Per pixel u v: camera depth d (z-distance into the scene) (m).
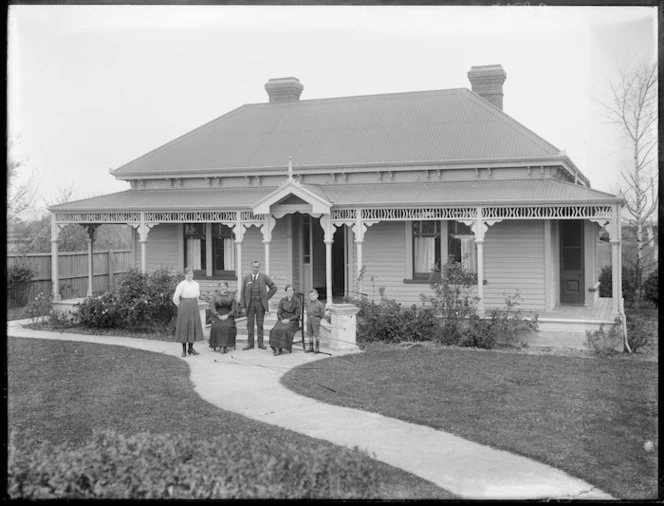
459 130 21.11
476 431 8.99
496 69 23.62
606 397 10.95
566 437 8.75
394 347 16.08
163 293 18.73
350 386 11.63
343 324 15.55
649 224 26.52
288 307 15.23
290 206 18.98
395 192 19.34
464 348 16.00
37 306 20.69
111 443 6.61
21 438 7.80
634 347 15.89
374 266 20.02
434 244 19.45
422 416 9.69
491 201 16.75
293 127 23.81
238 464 6.06
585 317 16.69
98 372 13.02
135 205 21.09
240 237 19.83
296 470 6.01
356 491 5.94
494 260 18.72
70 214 21.58
